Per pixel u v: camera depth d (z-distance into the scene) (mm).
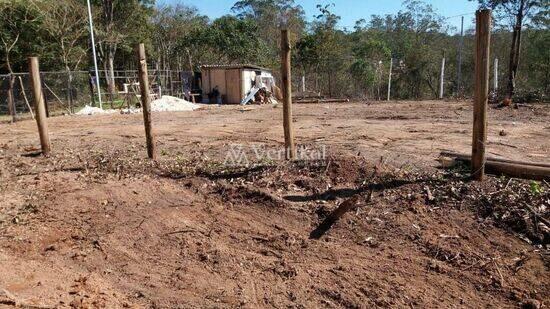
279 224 4949
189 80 27438
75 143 9852
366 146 8305
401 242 4457
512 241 4312
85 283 3986
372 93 29719
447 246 4316
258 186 5742
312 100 23984
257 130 11617
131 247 4668
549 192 4824
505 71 25781
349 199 4797
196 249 4594
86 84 24344
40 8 25094
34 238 4816
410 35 35031
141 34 34781
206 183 6062
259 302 3732
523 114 14016
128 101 21375
